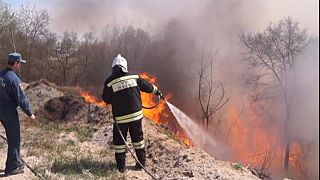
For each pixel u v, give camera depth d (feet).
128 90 20.17
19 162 19.11
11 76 18.33
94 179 19.19
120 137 20.38
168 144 25.88
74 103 36.27
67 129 31.45
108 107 36.09
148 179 19.74
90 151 25.12
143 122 31.50
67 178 19.10
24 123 33.35
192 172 20.40
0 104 18.40
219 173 20.47
